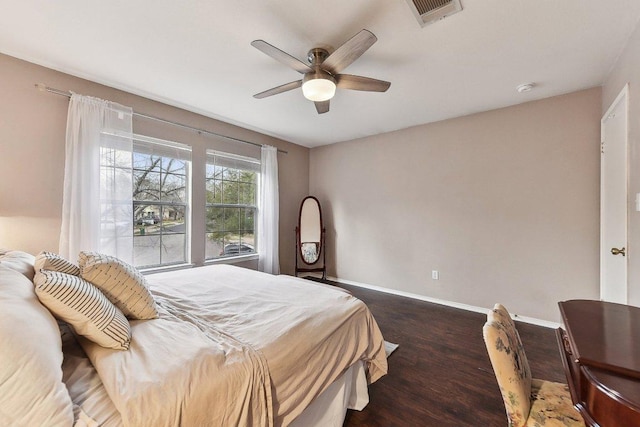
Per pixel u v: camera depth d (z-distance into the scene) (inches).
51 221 92.7
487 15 66.7
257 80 101.1
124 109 105.0
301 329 53.6
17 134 87.0
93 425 30.6
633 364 32.4
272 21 69.9
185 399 34.6
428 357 90.0
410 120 141.9
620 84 83.1
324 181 192.4
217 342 47.4
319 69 77.4
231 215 152.2
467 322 118.6
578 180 107.8
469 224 133.9
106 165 100.6
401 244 157.3
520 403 40.3
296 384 47.3
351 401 65.9
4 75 84.9
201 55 85.4
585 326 43.8
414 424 62.0
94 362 41.1
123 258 103.9
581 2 62.7
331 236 189.2
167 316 57.3
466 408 66.8
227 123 146.9
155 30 73.7
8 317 32.2
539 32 73.0
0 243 84.5
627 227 77.0
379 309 134.6
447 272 140.9
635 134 72.0
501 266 125.3
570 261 109.8
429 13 66.3
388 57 84.9
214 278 90.0
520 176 120.2
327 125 150.6
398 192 158.1
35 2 63.5
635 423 26.6
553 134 112.7
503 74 95.0
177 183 129.2
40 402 29.5
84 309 42.2
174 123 124.0
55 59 87.7
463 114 133.0
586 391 32.7
